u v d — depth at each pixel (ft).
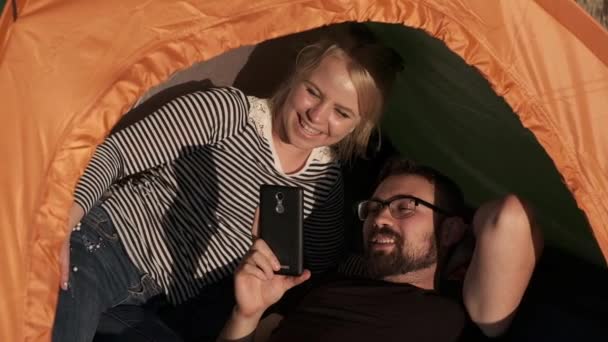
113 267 5.46
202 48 4.42
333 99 5.35
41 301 4.35
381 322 5.20
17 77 4.19
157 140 5.46
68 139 4.26
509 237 5.10
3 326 4.27
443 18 4.63
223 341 5.23
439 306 5.25
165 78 4.42
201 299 5.78
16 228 4.24
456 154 6.59
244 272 5.01
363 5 4.53
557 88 4.80
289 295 6.18
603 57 4.76
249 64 6.89
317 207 5.91
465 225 5.64
